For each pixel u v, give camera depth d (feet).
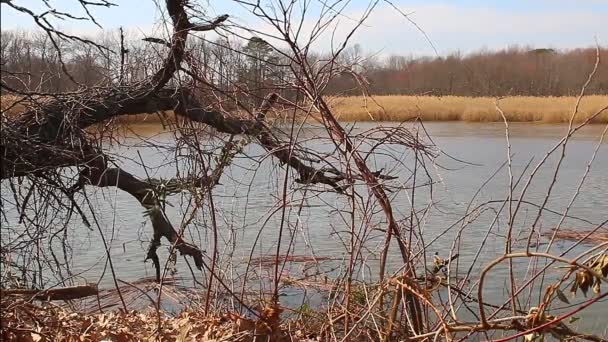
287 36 16.38
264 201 30.19
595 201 52.16
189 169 22.52
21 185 22.17
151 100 24.08
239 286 21.22
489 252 31.58
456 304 19.65
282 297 20.85
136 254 35.83
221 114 21.50
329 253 27.76
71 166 23.30
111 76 24.67
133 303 25.08
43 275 26.66
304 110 17.74
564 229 36.73
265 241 29.60
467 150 97.96
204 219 22.11
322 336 17.28
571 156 88.74
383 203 16.72
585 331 22.43
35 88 23.26
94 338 16.75
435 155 18.44
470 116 132.87
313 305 19.94
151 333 17.43
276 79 18.66
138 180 24.45
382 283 15.57
